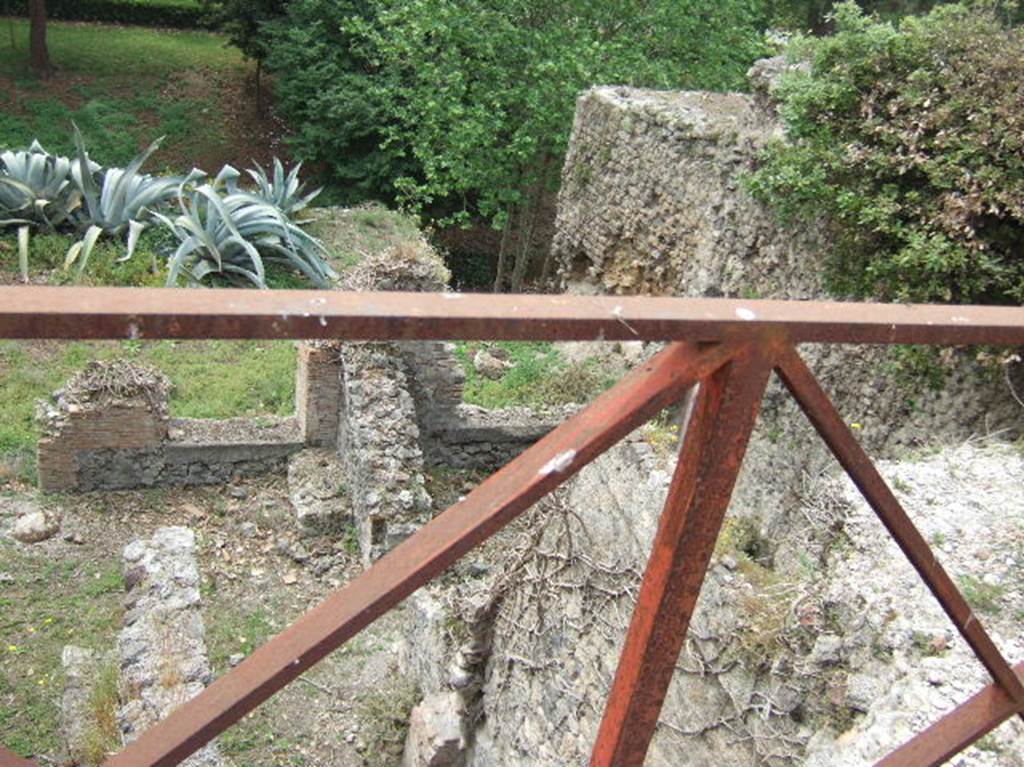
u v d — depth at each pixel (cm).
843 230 756
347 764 630
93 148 1853
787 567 495
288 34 1723
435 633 602
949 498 454
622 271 1241
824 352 757
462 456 1002
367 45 1633
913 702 333
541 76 1399
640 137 1160
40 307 115
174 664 597
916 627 364
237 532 842
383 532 781
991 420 641
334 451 919
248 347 1102
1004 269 648
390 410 825
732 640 397
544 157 1504
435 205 1844
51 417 828
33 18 1961
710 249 1015
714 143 1016
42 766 601
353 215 1451
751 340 141
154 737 150
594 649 461
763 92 923
